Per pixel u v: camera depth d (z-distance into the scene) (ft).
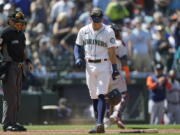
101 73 97.55
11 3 186.29
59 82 184.55
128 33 193.67
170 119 183.73
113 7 206.80
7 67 100.78
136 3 227.40
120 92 119.55
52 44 189.06
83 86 186.50
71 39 189.78
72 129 112.16
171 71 183.52
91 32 98.32
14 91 101.45
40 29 190.39
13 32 100.83
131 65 192.85
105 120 122.21
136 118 189.88
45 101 175.32
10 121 101.60
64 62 188.14
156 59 197.47
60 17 192.65
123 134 92.89
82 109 184.65
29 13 198.08
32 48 183.32
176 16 217.56
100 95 96.99
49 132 98.58
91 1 220.02
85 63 106.11
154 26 210.38
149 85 174.19
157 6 229.25
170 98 183.21
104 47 98.17
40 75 181.37
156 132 99.30
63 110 179.22
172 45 205.67
